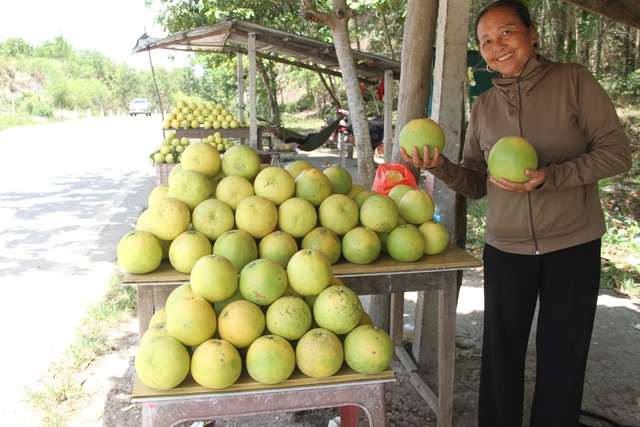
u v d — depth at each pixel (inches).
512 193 86.8
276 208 88.4
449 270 90.7
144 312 84.1
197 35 334.3
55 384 124.3
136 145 730.2
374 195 92.3
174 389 64.1
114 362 135.9
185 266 79.7
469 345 144.6
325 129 464.8
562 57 390.3
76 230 264.8
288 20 496.7
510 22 82.7
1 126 1098.1
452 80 118.6
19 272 202.7
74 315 164.1
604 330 155.0
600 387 124.4
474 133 96.6
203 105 375.6
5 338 148.3
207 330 67.2
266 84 578.2
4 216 294.2
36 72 1850.4
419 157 88.0
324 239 85.2
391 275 89.6
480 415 97.5
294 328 68.7
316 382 66.4
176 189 87.3
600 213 85.6
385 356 67.1
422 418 112.5
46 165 507.8
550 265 86.4
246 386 65.1
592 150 81.0
